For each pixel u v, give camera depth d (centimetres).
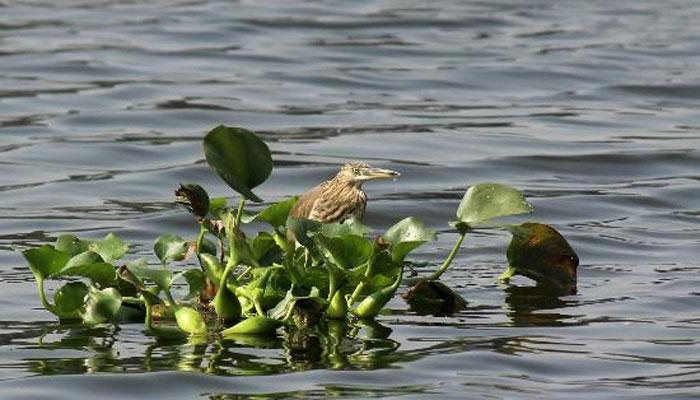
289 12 3002
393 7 3094
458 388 1064
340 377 1084
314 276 1214
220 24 2856
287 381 1073
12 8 2962
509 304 1305
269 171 1211
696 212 1739
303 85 2419
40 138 2042
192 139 2061
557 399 1047
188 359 1123
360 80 2466
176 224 1627
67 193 1778
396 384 1071
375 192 1812
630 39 2812
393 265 1209
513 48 2727
